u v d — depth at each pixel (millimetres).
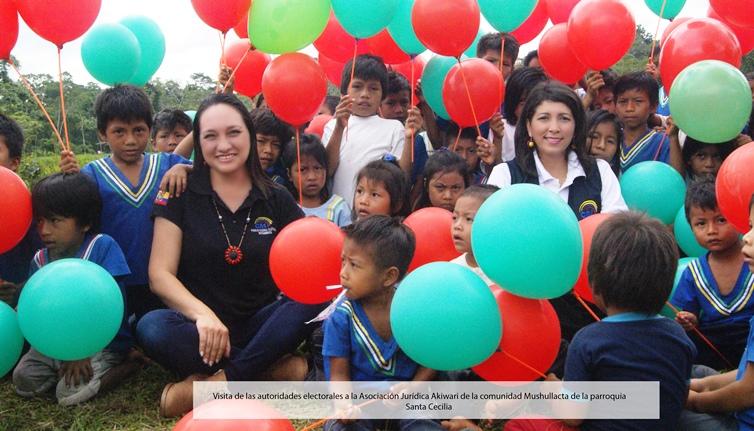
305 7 3246
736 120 3092
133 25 4496
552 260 2088
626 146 4117
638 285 2004
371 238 2357
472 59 3777
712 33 3381
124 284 3189
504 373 2322
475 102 3648
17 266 3250
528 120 3182
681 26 3514
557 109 3082
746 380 2109
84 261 2594
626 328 2047
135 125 3242
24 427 2609
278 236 2734
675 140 3732
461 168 3459
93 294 2471
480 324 2109
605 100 4617
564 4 4434
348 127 4230
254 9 3318
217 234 2926
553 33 4141
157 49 4586
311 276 2629
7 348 2484
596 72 4164
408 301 2141
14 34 3033
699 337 2961
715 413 2254
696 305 2941
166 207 2953
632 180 3516
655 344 2021
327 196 4035
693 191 2891
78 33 3115
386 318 2463
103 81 4039
